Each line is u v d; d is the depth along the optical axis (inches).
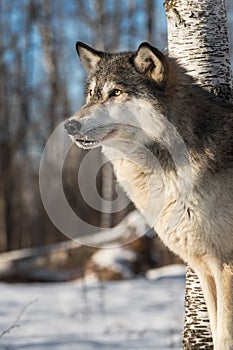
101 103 309.0
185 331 338.3
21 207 1820.9
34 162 1817.2
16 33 1557.6
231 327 287.4
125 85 309.0
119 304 642.8
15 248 1750.7
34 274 967.6
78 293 728.3
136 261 874.8
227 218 288.4
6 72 1587.1
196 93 313.1
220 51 332.2
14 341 438.6
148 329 499.8
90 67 355.9
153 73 309.6
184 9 333.1
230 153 296.2
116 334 482.3
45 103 1592.0
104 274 851.4
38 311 602.9
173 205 297.3
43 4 1454.2
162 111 302.5
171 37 339.6
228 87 334.3
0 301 667.4
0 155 1533.0
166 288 734.5
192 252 301.0
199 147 295.3
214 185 290.0
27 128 1610.5
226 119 305.7
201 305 332.5
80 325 526.6
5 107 1550.2
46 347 418.0
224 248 290.8
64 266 976.9
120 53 337.1
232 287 290.5
